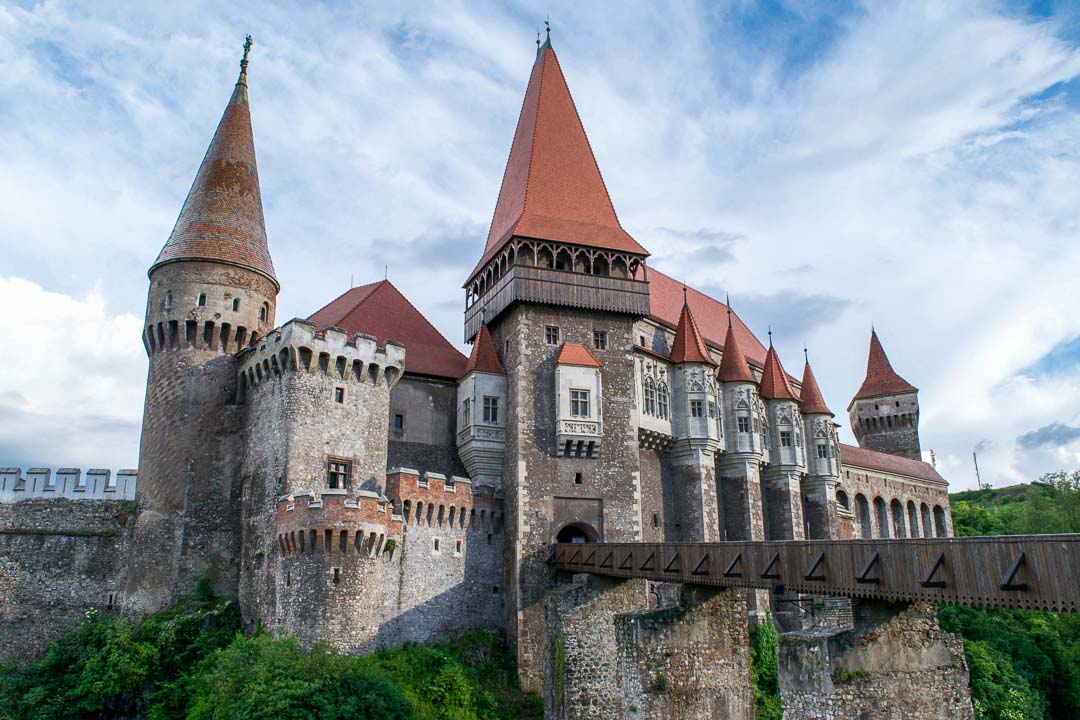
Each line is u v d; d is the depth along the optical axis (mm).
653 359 56000
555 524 48688
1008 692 53562
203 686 37469
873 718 25141
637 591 44375
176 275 48750
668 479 56094
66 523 46750
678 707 33250
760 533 57875
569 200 56375
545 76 61000
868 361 106312
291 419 43781
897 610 26359
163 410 47344
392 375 48938
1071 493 76000
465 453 51188
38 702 38875
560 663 41656
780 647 27062
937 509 91125
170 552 45125
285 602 39219
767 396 65250
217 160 51906
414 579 43531
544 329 52000
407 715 34406
